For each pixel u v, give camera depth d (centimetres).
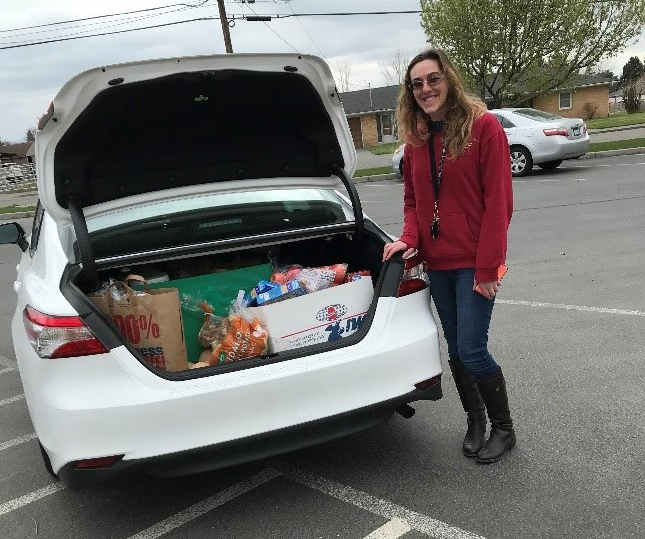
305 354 270
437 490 288
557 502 268
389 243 302
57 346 246
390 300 289
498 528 255
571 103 4459
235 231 347
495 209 267
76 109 262
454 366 316
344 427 275
